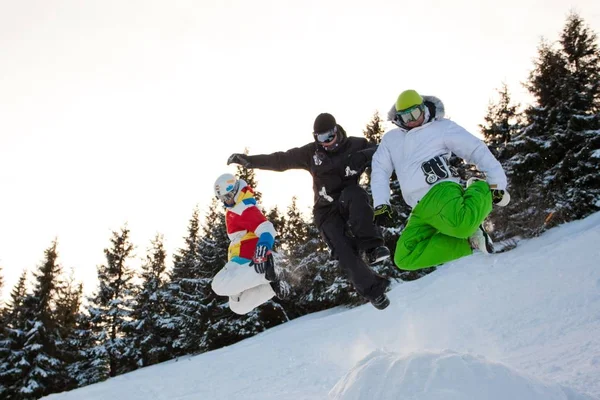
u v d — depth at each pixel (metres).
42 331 25.31
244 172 29.89
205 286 24.80
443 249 3.79
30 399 23.73
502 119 24.19
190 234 35.00
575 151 18.66
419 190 3.80
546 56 20.16
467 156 3.79
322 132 4.37
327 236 4.58
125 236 33.12
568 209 17.45
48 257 26.86
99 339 29.73
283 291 4.41
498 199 3.66
